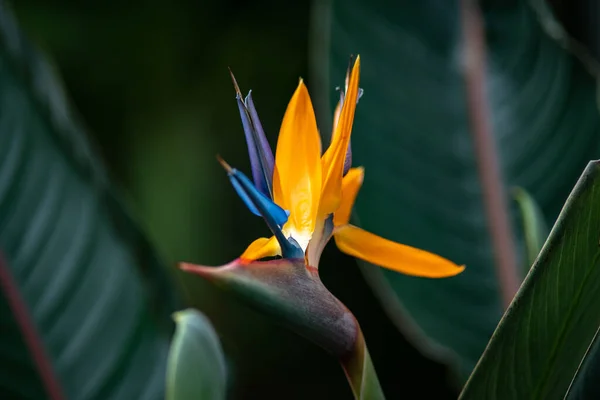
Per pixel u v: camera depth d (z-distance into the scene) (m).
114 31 3.81
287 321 1.51
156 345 1.92
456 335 2.02
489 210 2.05
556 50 2.10
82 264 1.92
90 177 1.92
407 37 2.18
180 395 1.55
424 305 2.02
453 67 2.17
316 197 1.54
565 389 1.54
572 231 1.48
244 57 3.89
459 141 2.12
